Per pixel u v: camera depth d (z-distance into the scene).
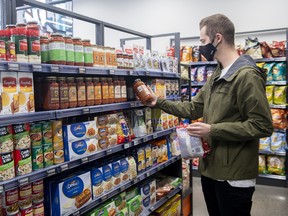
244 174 1.85
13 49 1.50
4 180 1.47
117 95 2.32
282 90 4.56
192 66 5.35
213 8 5.63
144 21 6.32
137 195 2.64
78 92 1.95
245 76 1.77
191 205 3.63
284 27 5.07
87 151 1.99
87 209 2.01
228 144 1.87
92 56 2.03
